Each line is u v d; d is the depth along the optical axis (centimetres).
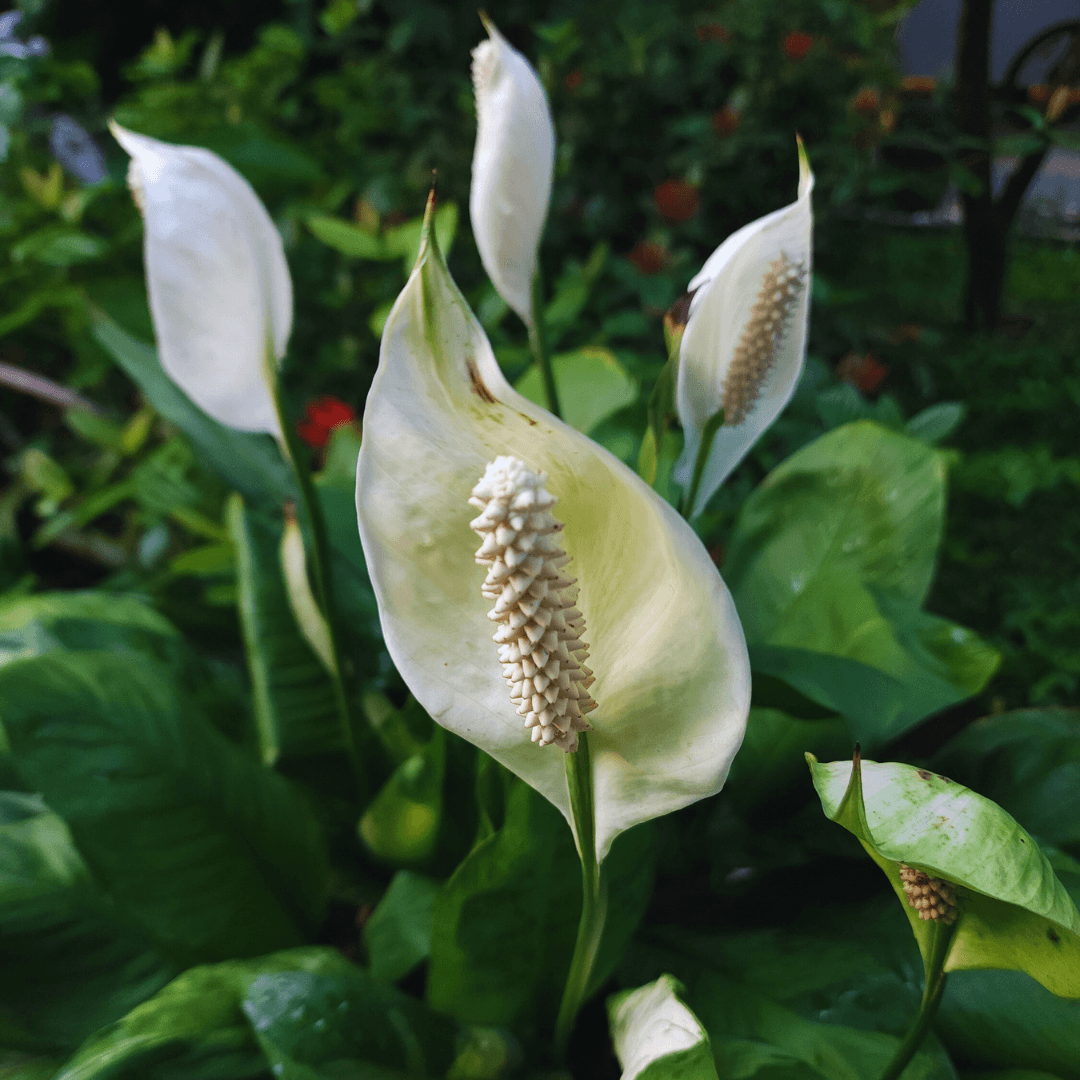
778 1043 35
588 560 25
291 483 56
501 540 22
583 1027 41
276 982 34
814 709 40
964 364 126
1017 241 183
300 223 97
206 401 39
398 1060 34
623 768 25
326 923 49
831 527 49
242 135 80
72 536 86
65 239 77
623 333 90
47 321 97
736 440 35
